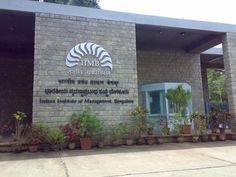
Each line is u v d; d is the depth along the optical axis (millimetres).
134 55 11719
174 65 16531
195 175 6016
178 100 12156
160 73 16141
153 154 8594
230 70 13141
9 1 10242
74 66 10695
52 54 10477
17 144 9180
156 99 14906
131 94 11383
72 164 7215
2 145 9227
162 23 12430
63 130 9859
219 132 12203
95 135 10383
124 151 9234
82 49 10914
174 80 16359
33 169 6719
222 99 34406
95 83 10891
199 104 16578
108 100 10992
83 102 10594
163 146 10352
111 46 11406
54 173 6320
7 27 12594
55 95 10258
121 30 11688
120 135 10766
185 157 8102
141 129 10945
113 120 10922
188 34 14047
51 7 10758
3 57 15836
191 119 12383
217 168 6715
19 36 13883
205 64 20281
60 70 10477
